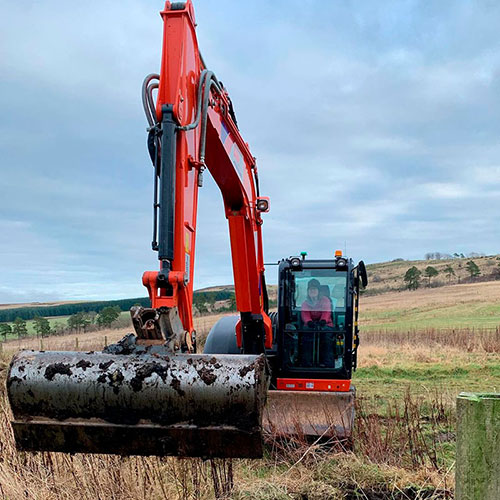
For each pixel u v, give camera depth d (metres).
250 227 6.91
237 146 6.30
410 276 78.69
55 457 4.88
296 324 7.68
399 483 5.10
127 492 4.54
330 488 4.96
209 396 3.12
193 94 4.55
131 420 3.20
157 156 4.12
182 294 3.87
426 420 8.12
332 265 7.75
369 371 14.62
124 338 3.40
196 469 4.65
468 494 2.38
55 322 59.28
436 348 19.88
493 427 2.35
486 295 57.75
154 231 4.04
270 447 6.65
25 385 3.23
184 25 4.35
